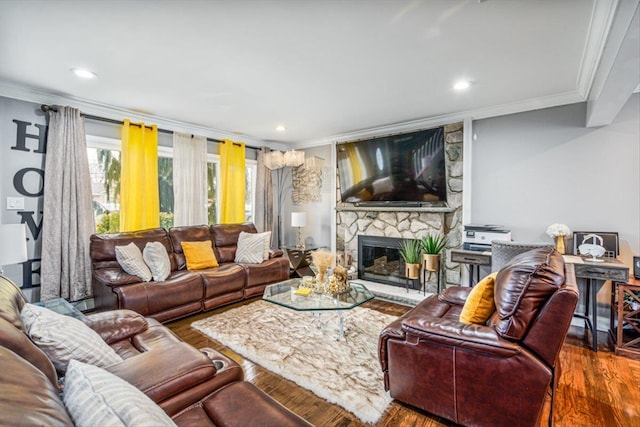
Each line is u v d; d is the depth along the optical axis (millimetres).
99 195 3760
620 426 1690
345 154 4980
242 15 1854
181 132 4398
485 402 1548
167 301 3068
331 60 2443
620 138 2973
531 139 3422
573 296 1396
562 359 2441
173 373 1209
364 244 4836
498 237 3396
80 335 1339
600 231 3061
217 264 3979
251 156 5500
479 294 1792
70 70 2646
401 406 1827
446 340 1617
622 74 1997
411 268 3982
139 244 3471
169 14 1847
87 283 3418
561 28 1968
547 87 2971
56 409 649
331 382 2051
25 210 3146
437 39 2123
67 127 3293
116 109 3689
